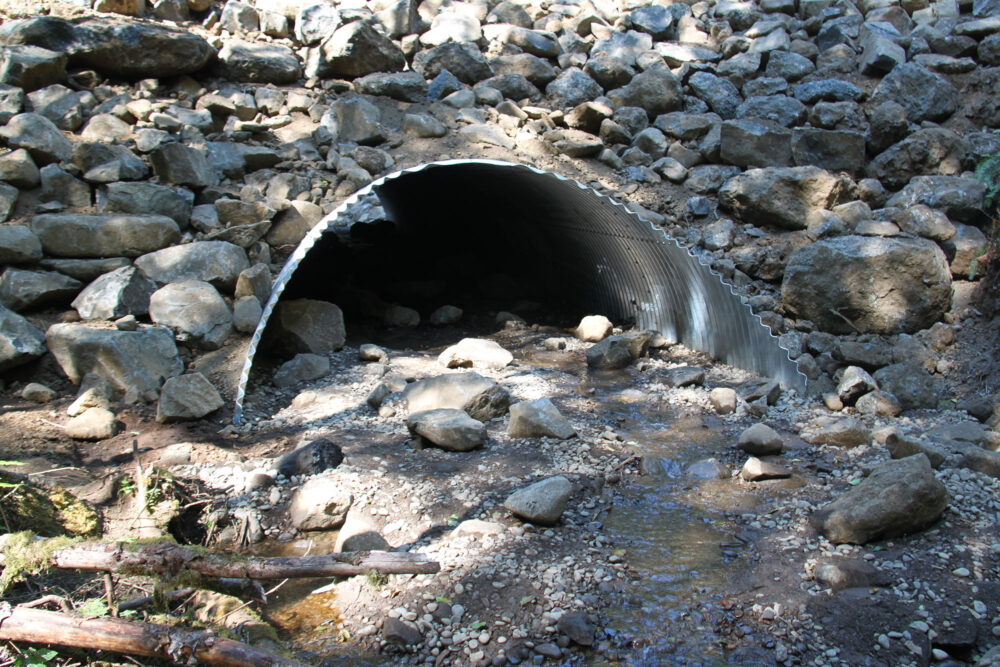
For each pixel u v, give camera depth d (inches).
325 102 389.1
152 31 358.9
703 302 318.3
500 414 259.6
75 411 237.1
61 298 272.7
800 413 264.2
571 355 330.3
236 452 229.1
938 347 295.9
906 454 217.3
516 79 421.1
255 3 432.8
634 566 178.9
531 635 155.9
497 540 185.3
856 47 435.8
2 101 315.0
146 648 137.9
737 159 384.2
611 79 432.5
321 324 306.5
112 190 296.4
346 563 154.9
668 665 149.4
